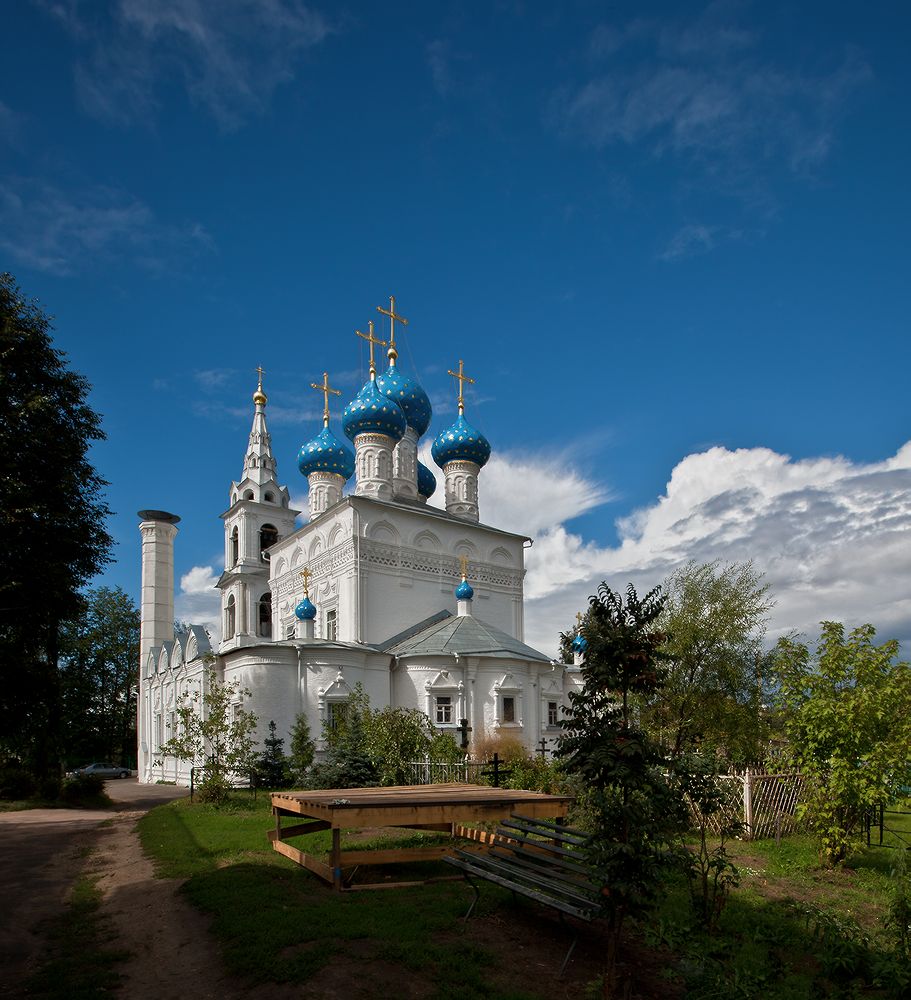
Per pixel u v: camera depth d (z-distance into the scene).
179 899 10.92
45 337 22.39
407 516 39.72
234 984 7.78
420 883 11.40
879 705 13.79
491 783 19.91
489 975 7.97
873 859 14.64
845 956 8.55
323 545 40.25
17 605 20.81
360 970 7.91
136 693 71.31
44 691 22.95
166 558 60.03
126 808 26.95
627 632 7.73
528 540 45.50
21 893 11.91
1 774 27.38
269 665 31.53
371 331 49.00
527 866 10.38
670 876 11.77
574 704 8.09
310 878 11.75
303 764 27.89
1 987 7.99
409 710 26.77
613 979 7.47
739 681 19.86
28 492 20.36
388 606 38.00
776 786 16.41
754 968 8.55
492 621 42.53
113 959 8.66
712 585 20.36
